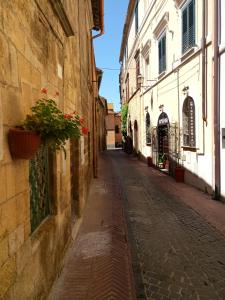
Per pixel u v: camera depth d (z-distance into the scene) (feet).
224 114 27.94
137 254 16.42
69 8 16.84
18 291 7.83
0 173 6.93
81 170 22.77
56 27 13.55
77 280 12.55
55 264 12.26
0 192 6.92
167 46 44.78
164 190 34.63
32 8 9.77
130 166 60.85
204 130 32.55
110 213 23.62
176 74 41.01
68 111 17.15
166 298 11.94
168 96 45.39
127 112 100.53
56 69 13.65
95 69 59.06
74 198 21.31
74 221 19.92
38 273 9.71
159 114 51.26
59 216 13.20
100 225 20.38
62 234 13.97
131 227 21.27
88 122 34.42
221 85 28.53
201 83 32.35
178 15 39.32
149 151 62.95
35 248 9.37
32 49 9.72
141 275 13.92
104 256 14.89
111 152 113.39
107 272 13.15
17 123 8.14
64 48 15.75
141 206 27.40
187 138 38.37
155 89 53.78
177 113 41.06
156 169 54.29
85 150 27.84
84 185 25.66
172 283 13.17
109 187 35.96
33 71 9.83
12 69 7.80
